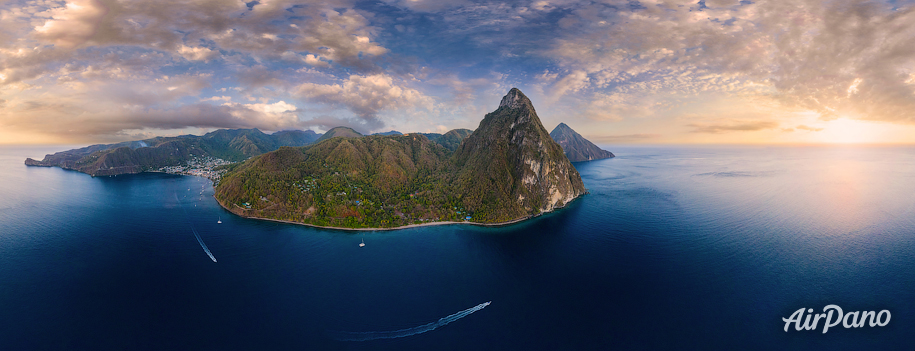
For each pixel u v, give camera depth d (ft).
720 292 447.83
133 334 369.30
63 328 377.09
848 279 473.67
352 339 362.12
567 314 405.80
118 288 462.60
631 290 458.50
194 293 451.53
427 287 470.80
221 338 363.56
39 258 554.05
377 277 500.33
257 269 523.29
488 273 513.45
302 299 439.22
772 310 405.80
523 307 421.18
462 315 405.18
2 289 454.81
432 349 347.77
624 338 361.30
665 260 552.00
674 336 363.56
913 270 490.49
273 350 346.95
